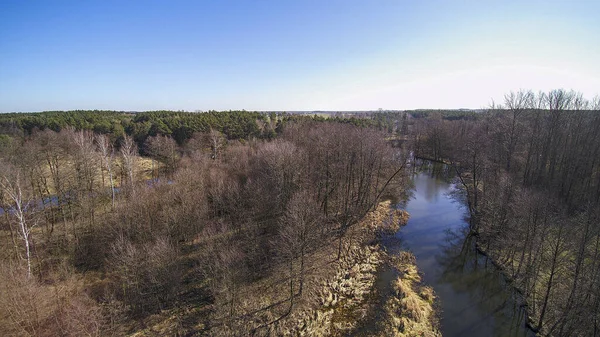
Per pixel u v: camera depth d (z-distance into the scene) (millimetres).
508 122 58438
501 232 40625
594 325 23734
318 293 34000
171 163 74312
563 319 26078
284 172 48062
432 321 30422
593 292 24141
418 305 31922
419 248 45656
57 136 63688
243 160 59781
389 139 123688
